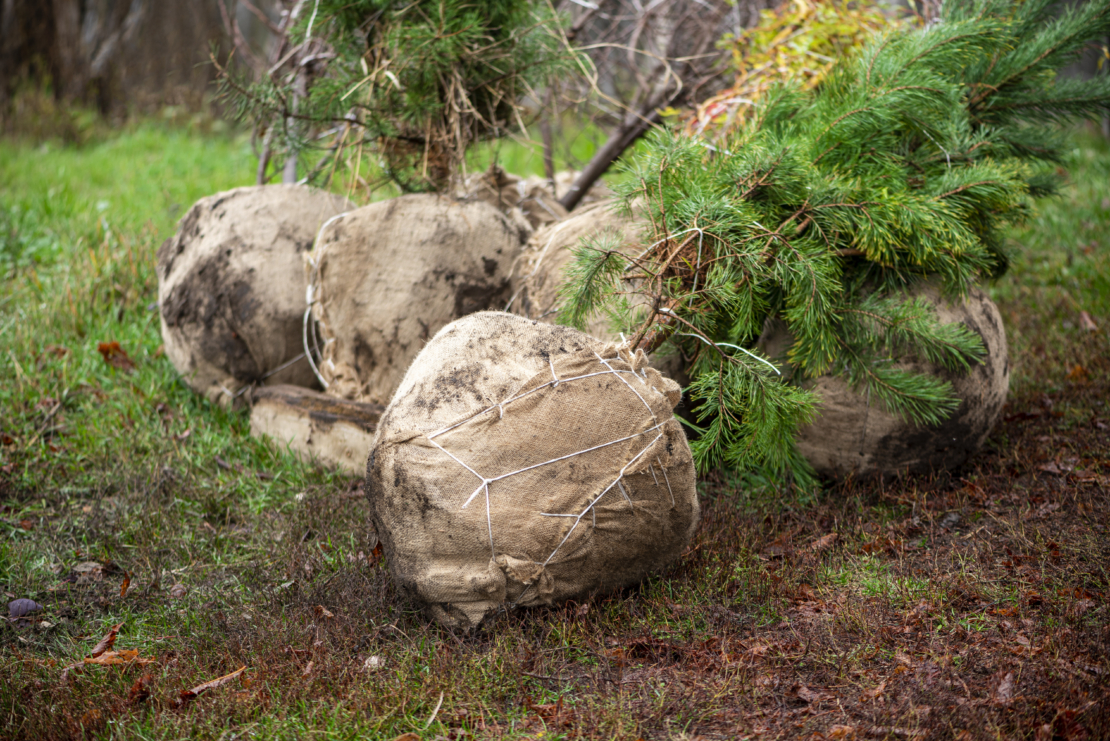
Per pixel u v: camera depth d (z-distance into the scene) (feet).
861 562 9.49
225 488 11.84
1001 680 7.13
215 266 13.28
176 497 11.48
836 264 10.43
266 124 13.55
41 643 8.50
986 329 11.05
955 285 10.75
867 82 10.76
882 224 9.77
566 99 14.58
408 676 7.58
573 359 8.25
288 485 12.00
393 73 12.07
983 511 10.36
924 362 10.61
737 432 9.94
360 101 12.54
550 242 12.00
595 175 17.48
